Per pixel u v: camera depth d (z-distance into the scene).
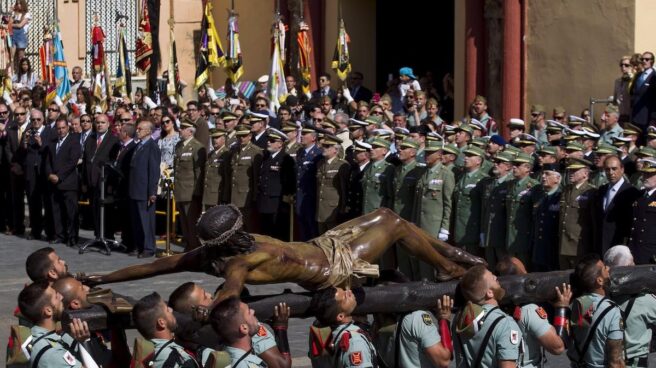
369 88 40.19
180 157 29.34
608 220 20.52
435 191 23.67
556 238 21.62
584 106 31.30
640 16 30.33
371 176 25.00
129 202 29.50
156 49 42.88
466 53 33.81
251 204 28.27
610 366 13.75
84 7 48.62
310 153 27.08
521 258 22.45
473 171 23.61
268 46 42.72
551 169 22.52
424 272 22.95
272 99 36.38
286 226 28.23
